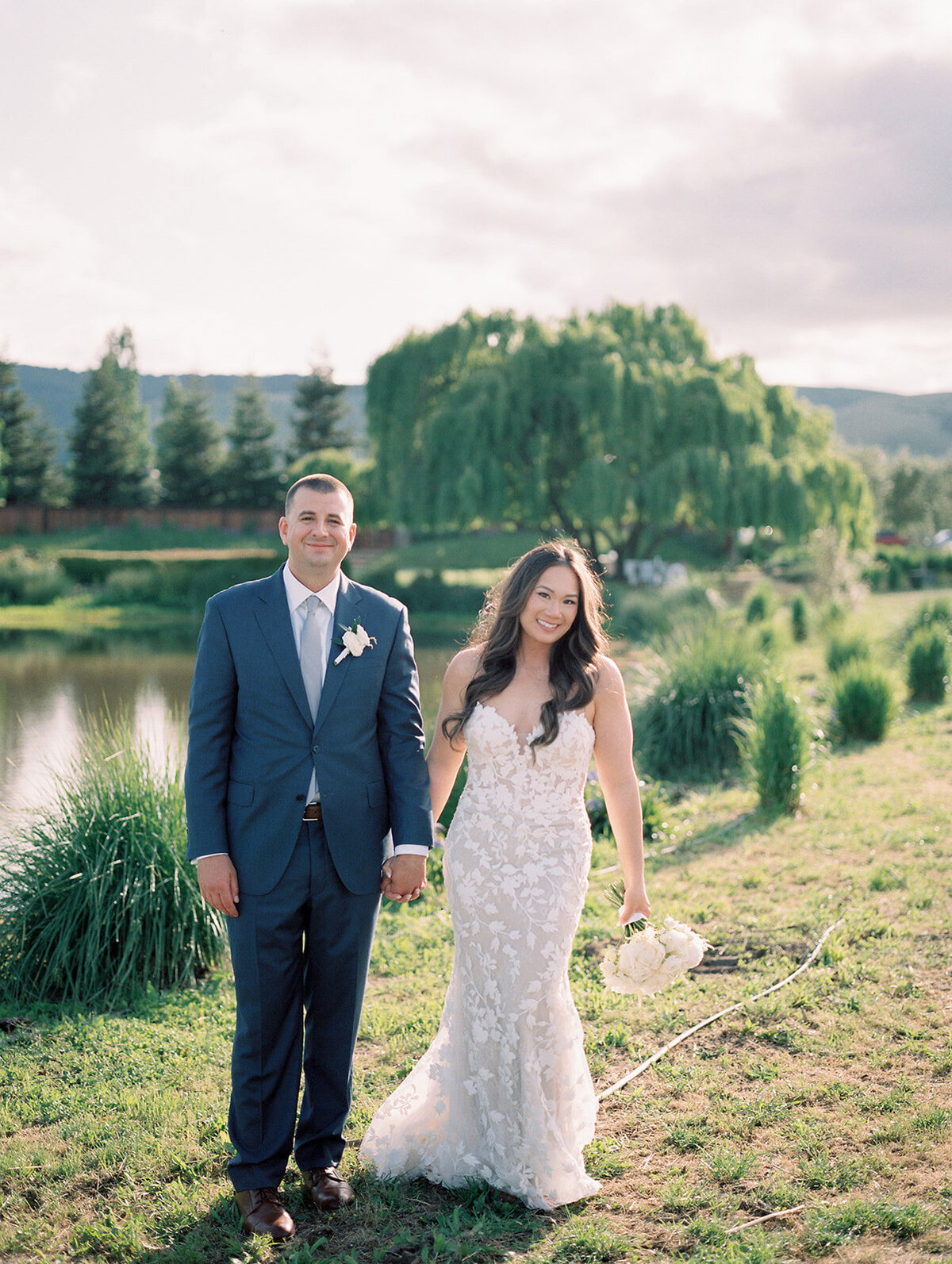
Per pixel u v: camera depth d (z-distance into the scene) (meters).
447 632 24.14
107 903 4.78
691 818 7.64
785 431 31.80
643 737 9.91
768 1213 2.78
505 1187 2.90
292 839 2.80
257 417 57.34
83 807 5.23
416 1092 3.08
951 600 16.48
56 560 32.22
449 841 3.08
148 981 4.68
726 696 9.77
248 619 2.87
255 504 57.25
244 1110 2.83
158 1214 2.84
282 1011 2.85
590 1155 3.11
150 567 31.48
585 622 3.10
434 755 3.23
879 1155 3.02
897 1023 3.94
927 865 5.97
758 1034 3.91
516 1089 2.91
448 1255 2.62
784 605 24.19
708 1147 3.12
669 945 2.99
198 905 4.90
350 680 2.88
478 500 27.61
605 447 28.88
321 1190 2.86
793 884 5.81
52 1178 3.07
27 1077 3.75
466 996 2.98
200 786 2.82
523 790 2.98
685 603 21.48
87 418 55.25
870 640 14.54
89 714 12.70
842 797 7.82
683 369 30.28
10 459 52.75
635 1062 3.76
